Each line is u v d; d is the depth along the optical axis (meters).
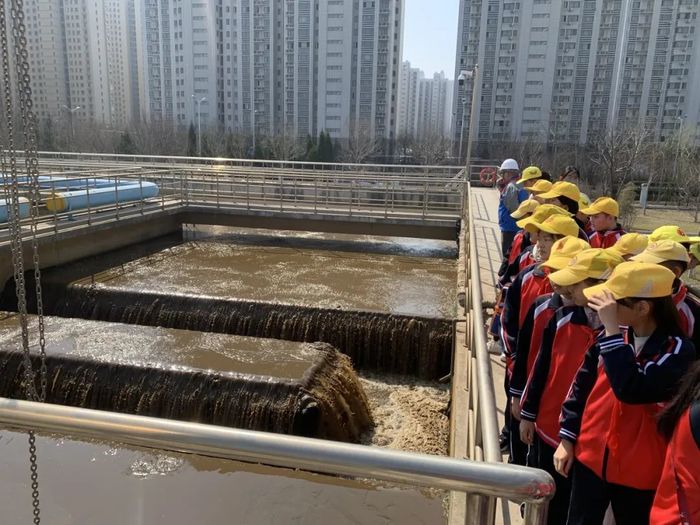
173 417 8.07
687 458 1.97
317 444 1.66
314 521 5.75
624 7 64.50
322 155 52.56
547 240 4.15
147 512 5.86
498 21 67.19
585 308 3.04
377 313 11.05
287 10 74.69
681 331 2.43
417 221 17.75
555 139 59.50
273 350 9.07
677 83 64.81
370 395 10.00
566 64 67.06
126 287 12.87
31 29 59.44
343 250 17.89
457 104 70.69
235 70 79.06
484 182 25.94
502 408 5.06
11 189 2.63
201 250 17.45
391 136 77.06
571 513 2.74
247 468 6.68
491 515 1.63
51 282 12.95
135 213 17.33
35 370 8.72
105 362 8.49
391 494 6.22
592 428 2.60
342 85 75.44
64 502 5.96
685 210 25.42
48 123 50.28
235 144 54.91
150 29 80.38
